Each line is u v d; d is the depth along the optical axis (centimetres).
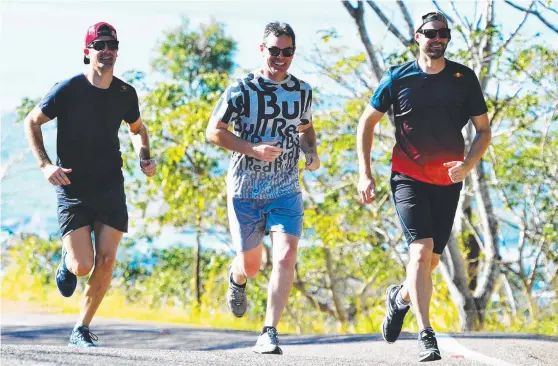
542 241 2853
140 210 3091
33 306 2327
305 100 974
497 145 2870
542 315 2578
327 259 3244
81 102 1000
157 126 2986
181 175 2997
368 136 982
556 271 2977
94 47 998
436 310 2428
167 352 938
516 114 2598
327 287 3334
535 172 2880
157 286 3566
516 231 3077
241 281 1090
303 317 3195
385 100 967
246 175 980
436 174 959
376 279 3161
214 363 839
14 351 851
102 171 1015
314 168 1005
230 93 959
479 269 2783
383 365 896
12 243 2933
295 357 929
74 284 1074
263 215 997
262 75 967
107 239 1022
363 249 3008
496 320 2405
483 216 2422
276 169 977
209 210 3112
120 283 3603
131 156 3078
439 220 980
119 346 1534
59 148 1012
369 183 975
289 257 962
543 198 2938
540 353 1183
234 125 979
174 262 3638
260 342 952
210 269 3178
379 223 2850
